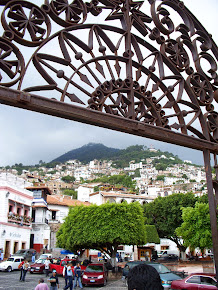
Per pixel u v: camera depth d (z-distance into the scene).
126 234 18.22
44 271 20.62
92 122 3.32
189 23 4.64
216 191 4.34
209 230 15.27
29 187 33.72
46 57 3.12
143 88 3.86
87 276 15.16
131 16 3.99
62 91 3.13
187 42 4.62
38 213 33.38
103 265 16.23
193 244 16.23
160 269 13.06
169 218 32.06
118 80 3.57
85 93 3.29
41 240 32.47
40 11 3.09
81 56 3.31
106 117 3.37
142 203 40.22
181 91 4.27
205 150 4.43
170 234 32.66
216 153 4.62
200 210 15.79
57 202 38.19
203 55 4.80
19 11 2.99
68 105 3.12
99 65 3.48
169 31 4.29
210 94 4.74
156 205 33.28
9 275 18.78
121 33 3.91
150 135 3.77
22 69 2.89
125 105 3.64
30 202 31.02
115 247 19.53
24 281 16.03
